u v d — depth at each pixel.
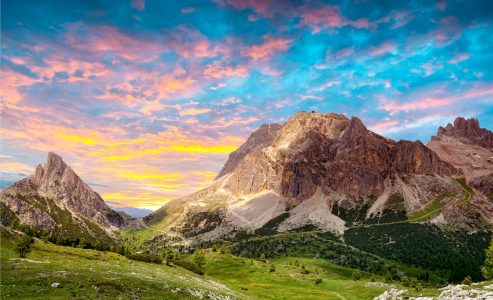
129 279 67.38
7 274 60.00
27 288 52.25
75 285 56.69
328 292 156.38
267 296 134.00
